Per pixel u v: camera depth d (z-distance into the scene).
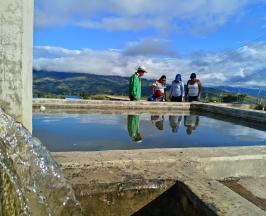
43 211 2.34
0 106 2.78
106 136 6.13
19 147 2.46
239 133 7.15
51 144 5.30
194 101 12.71
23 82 2.92
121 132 6.61
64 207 2.54
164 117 9.39
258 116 8.72
